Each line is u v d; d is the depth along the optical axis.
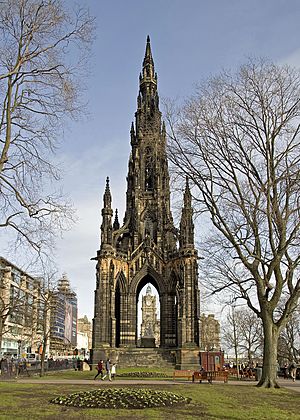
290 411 31.78
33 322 124.12
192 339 93.81
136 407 31.02
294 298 49.84
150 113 126.38
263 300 50.94
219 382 60.53
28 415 26.69
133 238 108.81
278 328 51.00
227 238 51.66
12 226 34.25
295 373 76.00
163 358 94.50
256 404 35.03
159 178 115.50
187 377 67.00
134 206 113.25
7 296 116.19
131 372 75.88
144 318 175.75
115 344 98.50
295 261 50.25
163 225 111.19
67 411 28.95
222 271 54.38
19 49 32.84
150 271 106.31
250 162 50.22
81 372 86.62
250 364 111.44
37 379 64.38
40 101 34.16
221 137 50.38
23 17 32.19
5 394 38.06
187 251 100.38
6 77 32.22
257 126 49.75
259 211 51.94
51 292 98.69
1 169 32.25
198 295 97.62
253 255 49.41
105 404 31.39
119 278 104.25
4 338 166.12
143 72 132.25
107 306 96.38
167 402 32.91
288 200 49.31
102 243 100.94
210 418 26.86
